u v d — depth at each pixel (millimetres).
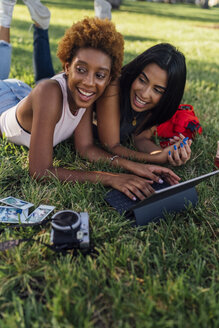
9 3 3244
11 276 1607
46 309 1444
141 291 1532
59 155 2646
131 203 2088
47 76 3797
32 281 1600
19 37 6805
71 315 1405
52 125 2152
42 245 1743
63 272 1574
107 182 2230
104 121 2605
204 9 28047
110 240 1857
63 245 1669
